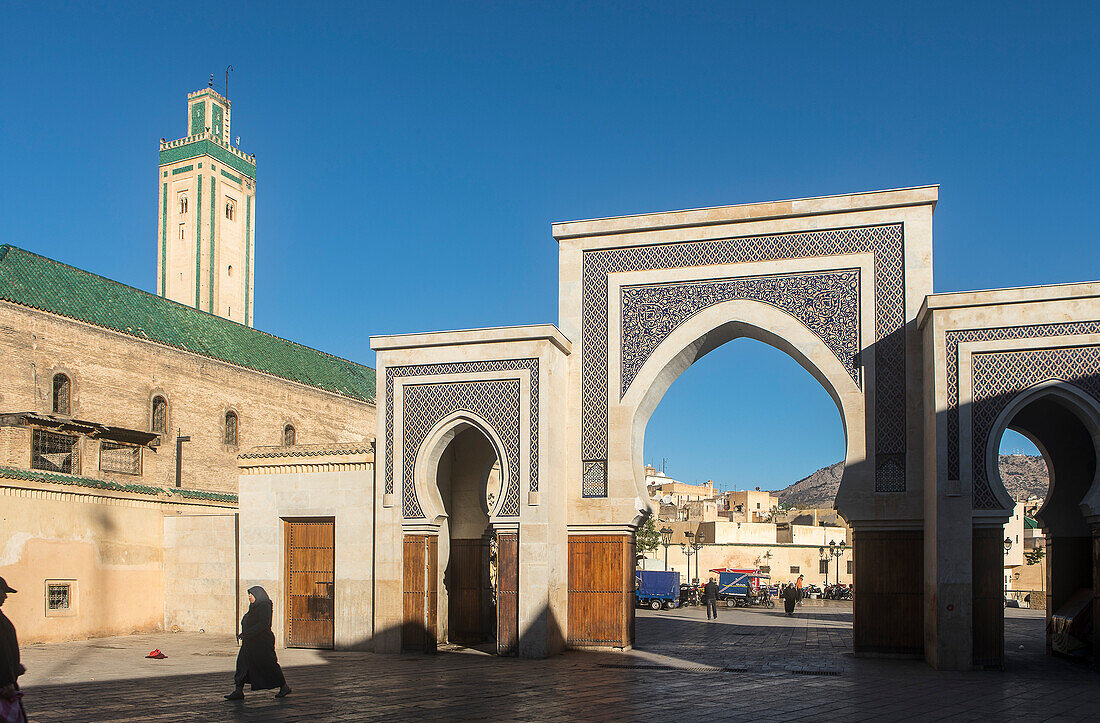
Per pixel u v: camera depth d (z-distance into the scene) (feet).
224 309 205.77
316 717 35.32
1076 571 63.57
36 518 70.64
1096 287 53.01
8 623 23.16
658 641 73.20
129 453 101.96
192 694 41.75
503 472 62.39
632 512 63.62
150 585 80.23
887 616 58.75
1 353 90.89
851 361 61.11
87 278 109.40
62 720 34.14
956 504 53.78
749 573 162.09
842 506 59.62
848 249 62.13
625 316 66.13
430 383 64.80
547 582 60.54
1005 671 52.90
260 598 40.83
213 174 205.87
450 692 43.04
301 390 133.80
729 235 64.59
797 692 43.47
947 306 55.16
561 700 40.50
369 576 65.10
